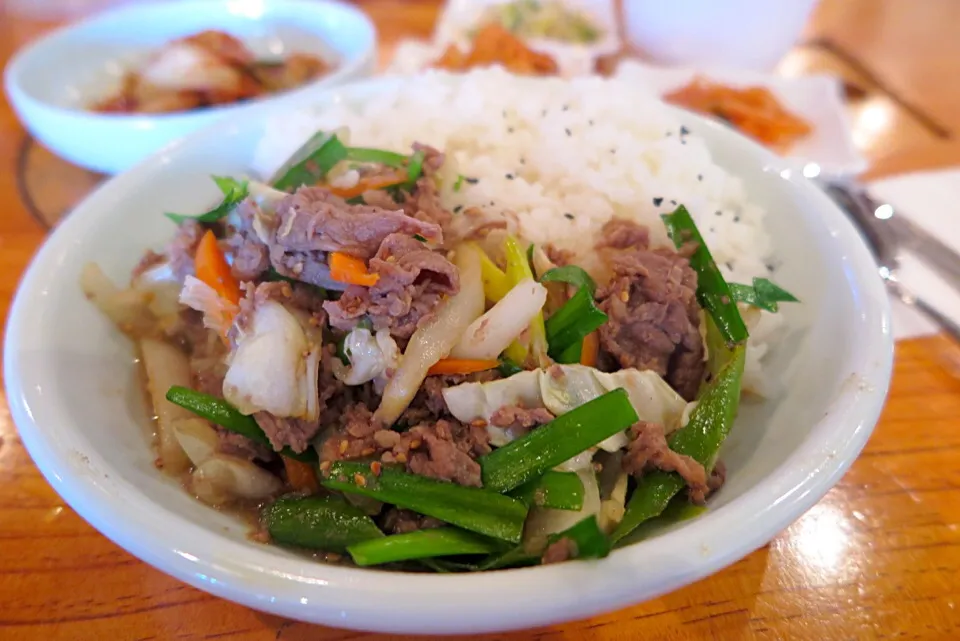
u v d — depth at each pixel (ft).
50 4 1.52
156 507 0.43
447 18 1.40
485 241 0.62
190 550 0.41
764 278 0.65
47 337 0.54
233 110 0.88
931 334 0.72
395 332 0.53
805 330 0.60
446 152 0.74
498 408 0.52
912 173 0.90
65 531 0.56
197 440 0.55
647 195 0.70
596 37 1.39
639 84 1.08
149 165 0.71
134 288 0.64
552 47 1.28
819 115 1.09
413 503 0.48
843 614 0.52
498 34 1.19
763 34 1.20
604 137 0.74
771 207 0.70
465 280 0.57
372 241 0.54
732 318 0.59
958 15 1.44
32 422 0.48
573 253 0.66
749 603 0.52
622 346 0.59
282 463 0.57
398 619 0.38
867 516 0.58
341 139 0.71
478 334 0.54
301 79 1.10
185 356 0.64
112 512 0.43
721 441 0.53
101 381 0.58
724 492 0.50
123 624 0.50
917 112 1.12
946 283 0.75
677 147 0.74
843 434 0.47
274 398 0.52
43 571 0.53
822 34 1.39
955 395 0.67
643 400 0.54
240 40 1.20
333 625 0.39
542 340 0.57
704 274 0.62
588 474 0.51
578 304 0.56
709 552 0.41
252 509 0.54
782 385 0.58
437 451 0.50
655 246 0.67
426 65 1.18
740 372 0.55
